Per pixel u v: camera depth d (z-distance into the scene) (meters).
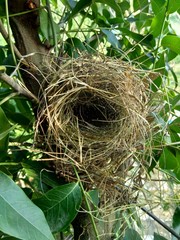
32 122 0.66
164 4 0.73
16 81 0.60
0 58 0.76
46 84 0.60
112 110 0.64
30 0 0.61
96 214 0.61
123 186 0.61
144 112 0.62
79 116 0.64
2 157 0.58
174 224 0.64
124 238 0.60
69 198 0.54
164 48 0.76
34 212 0.47
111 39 0.72
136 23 0.83
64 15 0.75
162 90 0.70
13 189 0.48
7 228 0.45
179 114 0.79
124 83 0.61
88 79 0.60
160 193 0.64
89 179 0.59
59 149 0.58
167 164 0.72
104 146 0.59
